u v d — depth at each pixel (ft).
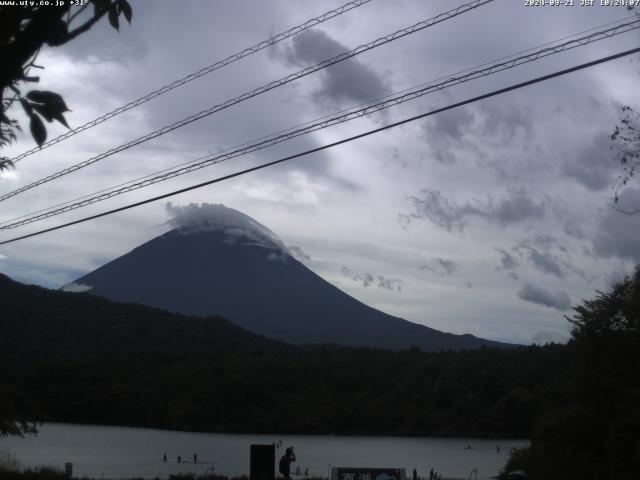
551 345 504.43
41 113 15.52
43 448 323.57
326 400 521.24
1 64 14.47
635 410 102.83
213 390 511.81
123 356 568.82
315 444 416.26
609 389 111.75
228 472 238.07
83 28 15.56
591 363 116.47
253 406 511.40
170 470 236.02
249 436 469.16
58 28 14.87
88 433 430.61
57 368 511.81
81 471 207.00
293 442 426.51
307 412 511.40
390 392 541.75
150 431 470.80
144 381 516.73
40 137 15.52
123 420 492.95
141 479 145.89
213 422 493.36
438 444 437.17
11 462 136.77
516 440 462.60
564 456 114.52
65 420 489.26
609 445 103.45
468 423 483.92
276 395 528.63
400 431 497.46
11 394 97.09
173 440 415.03
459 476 237.04
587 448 112.78
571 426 113.50
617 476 101.86
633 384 112.16
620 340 113.70
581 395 114.32
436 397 518.78
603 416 111.86
